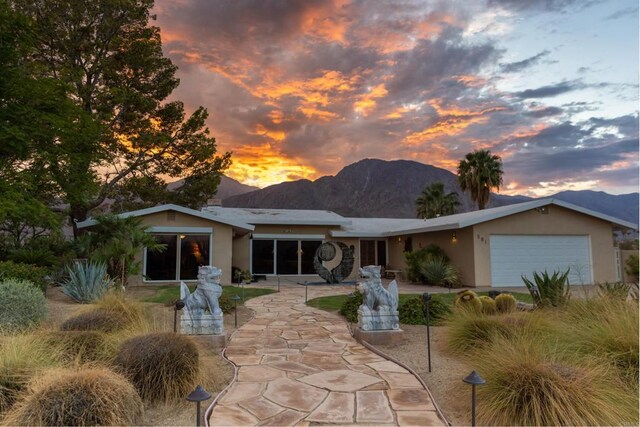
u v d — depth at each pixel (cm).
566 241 1817
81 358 493
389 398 452
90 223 1606
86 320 643
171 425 397
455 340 640
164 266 1791
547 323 625
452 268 1792
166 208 1773
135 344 485
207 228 1828
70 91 1398
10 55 1222
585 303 697
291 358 622
